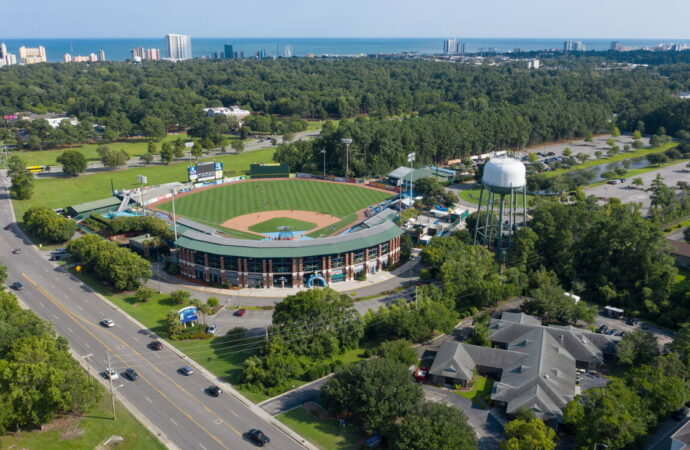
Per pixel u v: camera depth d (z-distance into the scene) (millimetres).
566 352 128875
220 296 168875
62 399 105438
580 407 104062
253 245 173875
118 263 167500
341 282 179125
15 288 172000
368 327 143250
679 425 109562
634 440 100312
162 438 105000
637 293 161625
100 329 147625
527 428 97938
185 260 181000
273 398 118812
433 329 140125
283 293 170750
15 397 100938
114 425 108500
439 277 169750
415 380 124688
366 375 108938
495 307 162625
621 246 170000
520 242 178250
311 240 178500
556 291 154375
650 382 110875
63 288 173375
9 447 100000
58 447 101062
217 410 114000
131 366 130125
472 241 198375
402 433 96688
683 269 183125
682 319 148875
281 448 102625
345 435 106500
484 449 101500
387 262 191375
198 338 143375
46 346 115312
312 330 133000
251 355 134750
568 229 185625
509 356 126500
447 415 99875
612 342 132750
